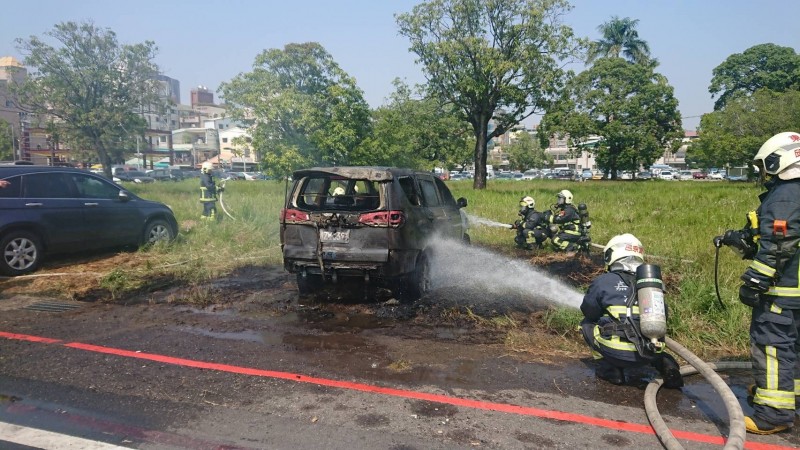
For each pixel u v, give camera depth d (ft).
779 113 102.99
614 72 148.97
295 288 23.75
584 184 119.75
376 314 19.92
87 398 12.75
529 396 13.12
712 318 17.87
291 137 69.67
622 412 12.35
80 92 103.71
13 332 17.67
